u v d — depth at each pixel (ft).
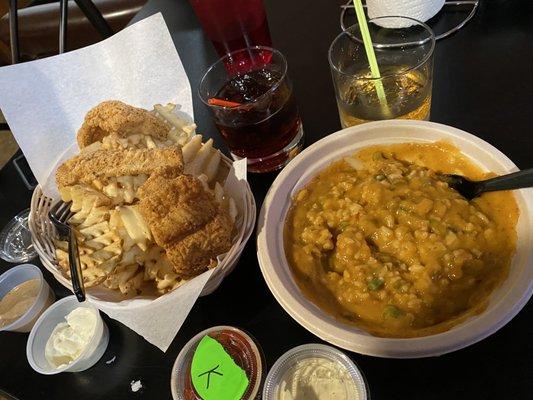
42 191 1.30
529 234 0.88
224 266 1.01
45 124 1.36
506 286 0.85
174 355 1.06
